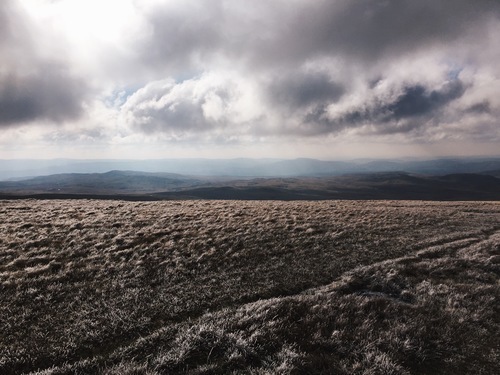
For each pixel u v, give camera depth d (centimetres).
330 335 874
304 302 1055
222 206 3609
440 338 867
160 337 862
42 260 1545
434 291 1202
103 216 2720
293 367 711
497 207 4434
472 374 728
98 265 1467
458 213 3628
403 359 772
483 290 1216
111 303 1084
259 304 1055
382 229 2461
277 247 1820
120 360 772
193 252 1706
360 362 755
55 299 1116
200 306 1086
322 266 1529
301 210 3397
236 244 1862
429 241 2098
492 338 881
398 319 967
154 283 1284
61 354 800
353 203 4644
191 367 736
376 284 1293
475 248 1905
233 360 745
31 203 3784
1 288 1187
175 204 3869
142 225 2405
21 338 870
